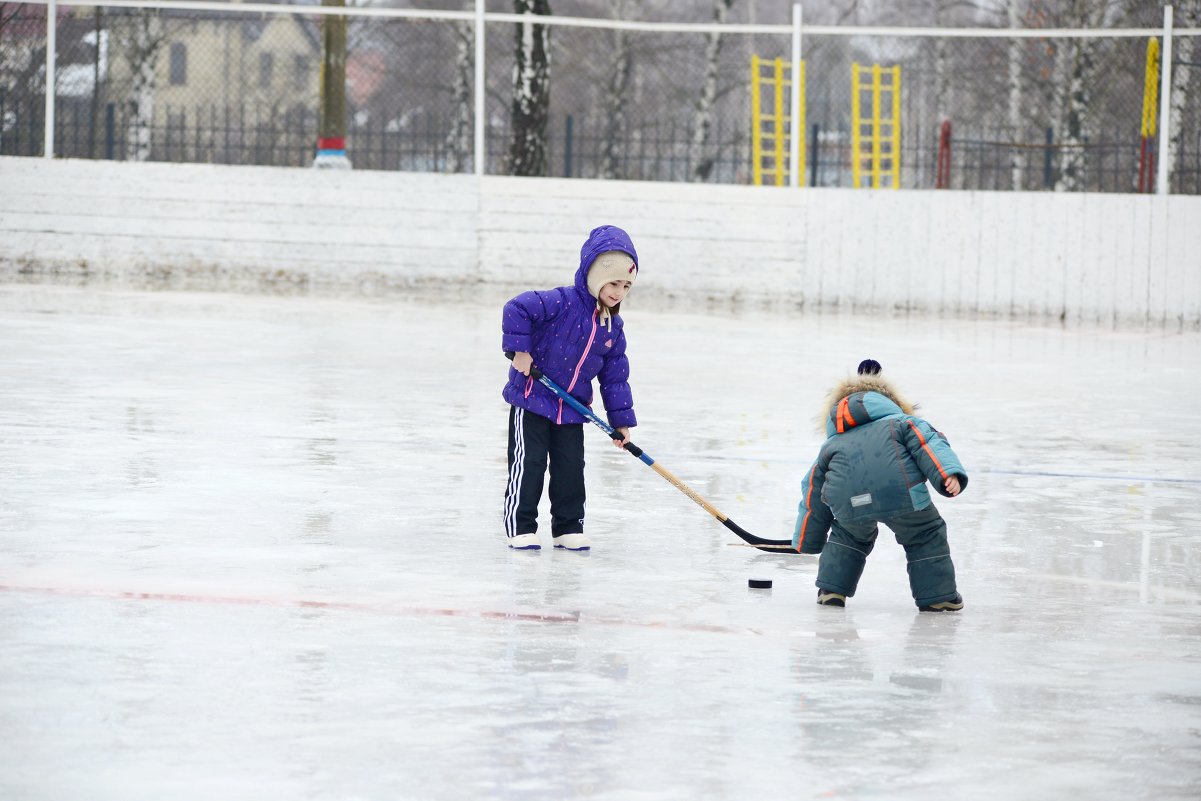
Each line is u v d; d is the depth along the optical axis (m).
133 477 25.25
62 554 19.61
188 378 38.34
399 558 20.08
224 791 11.55
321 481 25.47
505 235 73.88
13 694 13.75
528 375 20.95
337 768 12.08
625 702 13.98
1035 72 119.38
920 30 69.44
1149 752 12.92
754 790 11.83
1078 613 18.05
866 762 12.52
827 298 72.31
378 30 141.00
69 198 74.69
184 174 74.50
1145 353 54.00
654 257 73.25
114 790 11.52
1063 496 26.00
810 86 143.88
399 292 70.88
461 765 12.22
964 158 112.50
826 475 18.25
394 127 148.12
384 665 14.97
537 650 15.72
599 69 140.50
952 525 23.31
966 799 11.77
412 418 32.97
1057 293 70.25
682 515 23.69
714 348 50.59
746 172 113.94
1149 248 69.44
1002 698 14.41
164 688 14.02
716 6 121.75
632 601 18.12
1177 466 29.50
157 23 108.62
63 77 97.19
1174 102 89.44
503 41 145.00
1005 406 38.06
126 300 61.34
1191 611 18.23
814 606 18.20
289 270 74.69
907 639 16.66
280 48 162.75
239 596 17.66
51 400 33.78
